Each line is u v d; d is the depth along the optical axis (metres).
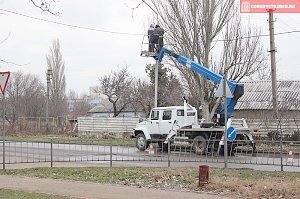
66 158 21.55
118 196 11.05
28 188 12.38
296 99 38.66
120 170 16.08
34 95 57.75
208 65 29.83
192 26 29.64
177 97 55.84
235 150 21.50
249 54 31.25
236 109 39.47
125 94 62.28
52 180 13.95
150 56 24.92
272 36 28.41
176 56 25.09
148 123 26.08
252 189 11.69
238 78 31.20
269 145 21.22
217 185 12.15
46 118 46.41
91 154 23.66
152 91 58.47
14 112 54.78
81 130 43.66
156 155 22.72
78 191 11.85
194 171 15.53
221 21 30.11
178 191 11.84
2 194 11.09
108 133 40.91
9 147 23.78
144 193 11.50
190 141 22.56
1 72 15.81
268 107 38.12
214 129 22.55
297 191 11.31
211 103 29.62
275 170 16.42
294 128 29.80
